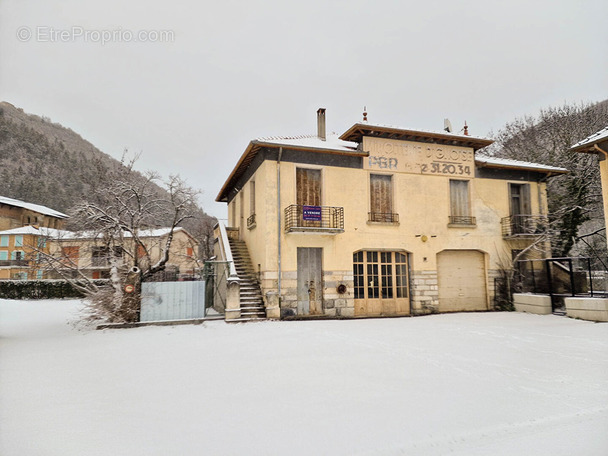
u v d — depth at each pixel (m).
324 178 13.56
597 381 5.55
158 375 5.93
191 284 11.93
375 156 14.22
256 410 4.39
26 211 42.44
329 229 12.73
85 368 6.38
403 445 3.50
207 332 9.91
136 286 11.57
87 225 13.43
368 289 13.77
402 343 8.36
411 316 13.55
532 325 10.93
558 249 19.14
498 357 7.06
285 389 5.18
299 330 10.10
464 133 15.95
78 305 18.72
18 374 6.02
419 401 4.68
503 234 15.59
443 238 14.73
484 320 12.15
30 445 3.51
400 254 14.38
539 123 24.03
